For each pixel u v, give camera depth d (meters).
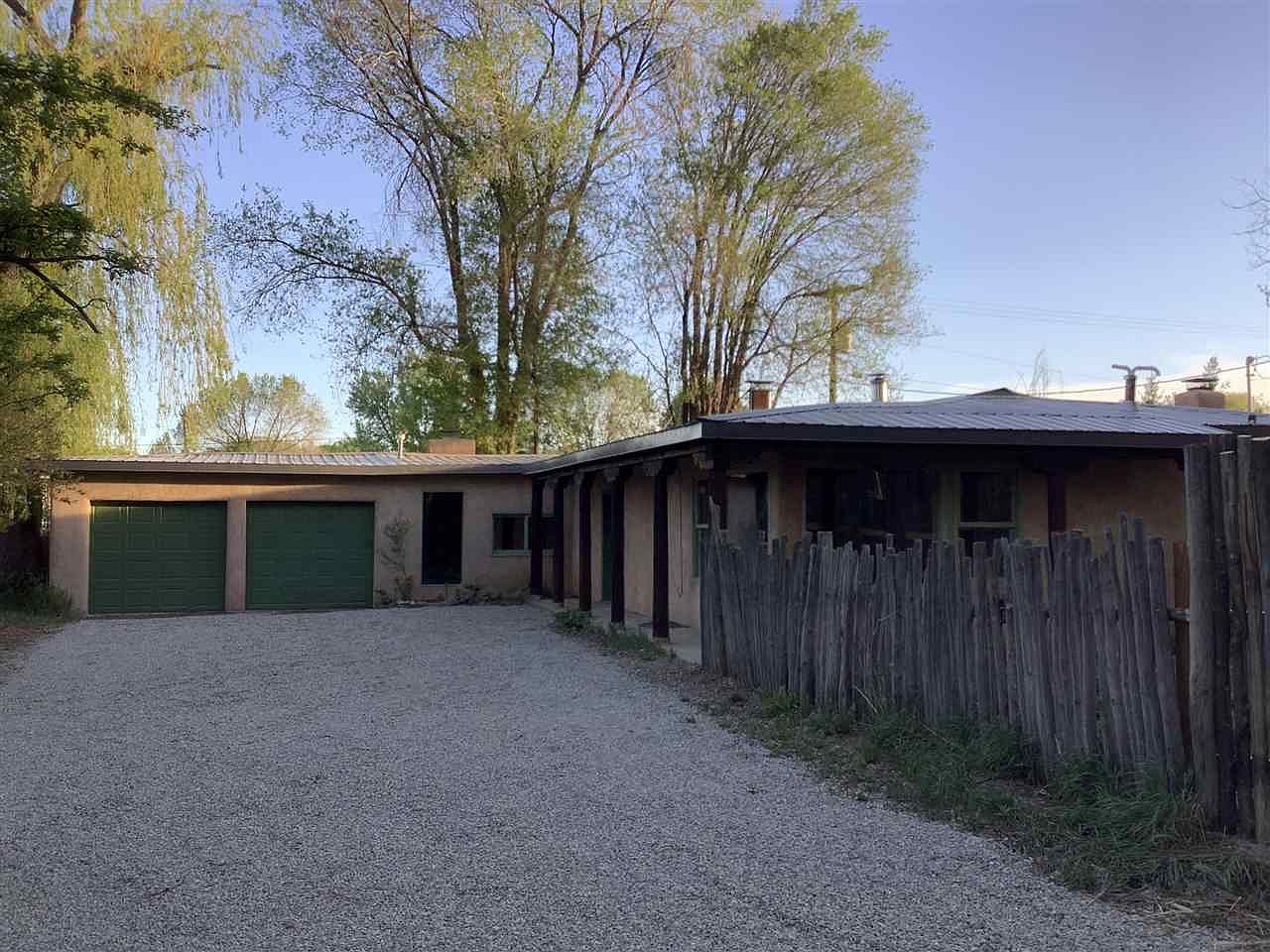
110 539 17.47
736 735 7.26
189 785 5.98
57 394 13.48
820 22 29.92
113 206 15.89
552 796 5.70
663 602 11.97
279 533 18.42
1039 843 4.63
